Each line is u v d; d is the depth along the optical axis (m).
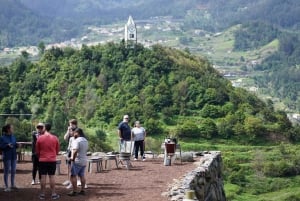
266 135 120.44
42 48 129.50
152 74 122.00
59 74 112.31
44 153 19.84
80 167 20.69
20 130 47.28
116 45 125.19
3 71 111.00
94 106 109.38
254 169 100.88
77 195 20.64
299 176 100.19
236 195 83.88
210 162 29.12
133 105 113.12
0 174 25.75
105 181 24.08
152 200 19.75
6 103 100.62
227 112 122.38
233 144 116.38
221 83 133.62
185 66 130.62
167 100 119.50
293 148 117.19
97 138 86.38
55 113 85.19
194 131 114.75
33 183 22.81
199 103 122.19
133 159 32.25
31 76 109.38
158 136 110.44
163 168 28.52
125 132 30.28
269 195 89.38
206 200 25.19
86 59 118.62
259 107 133.62
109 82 117.44
